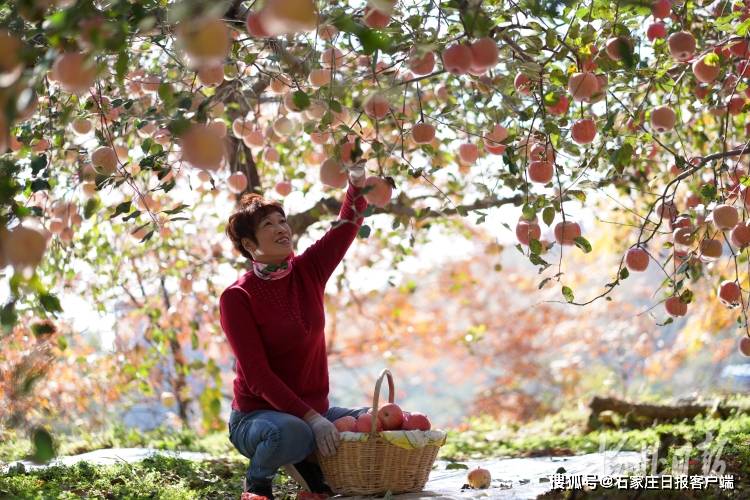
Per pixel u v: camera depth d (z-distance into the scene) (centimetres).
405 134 384
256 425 359
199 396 734
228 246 752
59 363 707
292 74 331
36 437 224
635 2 278
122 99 353
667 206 379
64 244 483
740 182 346
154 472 426
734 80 376
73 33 211
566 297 336
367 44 219
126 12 239
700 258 353
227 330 369
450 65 269
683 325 1282
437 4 310
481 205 545
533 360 1566
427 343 1574
